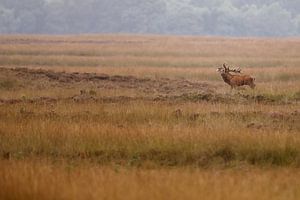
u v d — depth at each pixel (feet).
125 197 126.31
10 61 605.31
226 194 129.08
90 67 546.26
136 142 190.08
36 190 131.13
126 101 297.12
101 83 390.01
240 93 334.65
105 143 191.42
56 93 341.21
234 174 156.87
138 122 231.30
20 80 376.27
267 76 474.08
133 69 510.58
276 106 279.28
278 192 133.59
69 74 409.69
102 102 294.87
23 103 291.79
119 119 238.27
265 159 180.24
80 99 307.78
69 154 186.50
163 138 193.06
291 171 165.07
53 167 163.94
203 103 288.51
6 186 133.80
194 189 132.16
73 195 128.16
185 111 256.52
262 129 213.25
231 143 186.60
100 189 131.75
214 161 177.78
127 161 178.09
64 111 261.03
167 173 154.20
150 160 179.42
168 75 481.05
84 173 152.05
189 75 482.28
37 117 242.17
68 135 200.85
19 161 171.01
